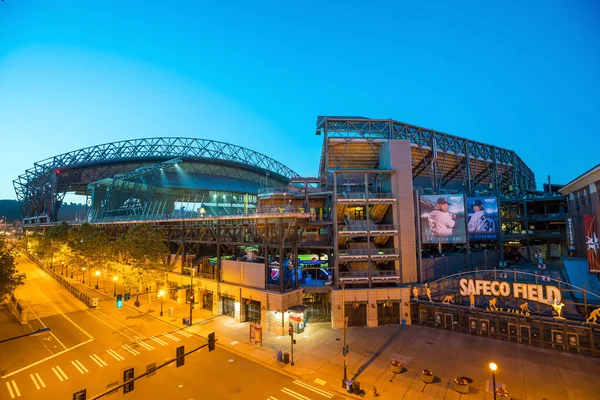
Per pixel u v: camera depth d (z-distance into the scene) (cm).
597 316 3344
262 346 3684
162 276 5294
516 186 9169
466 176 8238
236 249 6175
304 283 4953
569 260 4928
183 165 15950
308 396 2655
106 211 11544
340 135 5847
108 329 4278
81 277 8038
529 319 3656
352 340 3856
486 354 3384
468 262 5678
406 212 5081
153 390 2745
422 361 3250
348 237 4944
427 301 4388
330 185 5897
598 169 4291
